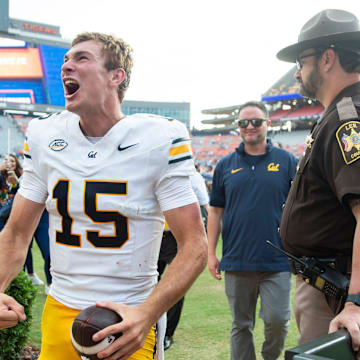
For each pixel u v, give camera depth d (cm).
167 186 155
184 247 150
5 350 313
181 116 5544
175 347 379
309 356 96
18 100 3534
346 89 184
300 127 4062
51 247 168
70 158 160
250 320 324
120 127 158
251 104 333
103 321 127
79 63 155
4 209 544
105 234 155
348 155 161
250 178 323
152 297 138
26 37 3522
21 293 322
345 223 179
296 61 204
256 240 314
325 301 189
